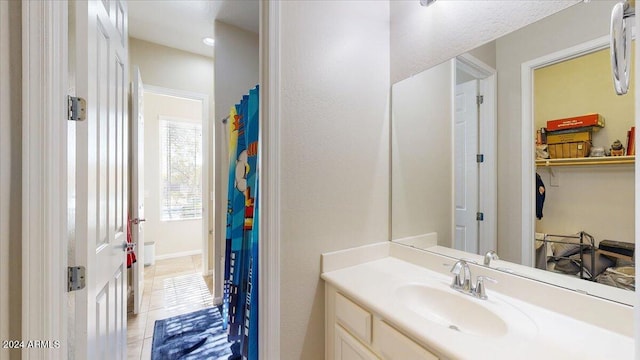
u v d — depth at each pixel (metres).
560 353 0.72
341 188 1.42
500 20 1.15
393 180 1.59
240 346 1.83
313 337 1.33
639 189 0.44
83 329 0.93
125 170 1.56
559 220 0.99
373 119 1.54
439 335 0.80
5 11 0.78
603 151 0.89
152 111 4.12
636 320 0.43
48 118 0.82
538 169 1.05
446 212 1.35
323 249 1.36
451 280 1.24
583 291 0.91
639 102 0.44
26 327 0.79
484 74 1.20
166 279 3.26
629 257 0.83
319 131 1.34
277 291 1.22
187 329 2.19
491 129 1.19
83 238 0.93
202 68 3.38
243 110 1.96
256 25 2.74
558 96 0.99
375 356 1.00
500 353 0.72
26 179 0.79
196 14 2.56
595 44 0.91
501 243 1.16
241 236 1.92
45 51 0.81
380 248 1.55
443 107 1.36
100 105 1.11
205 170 3.39
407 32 1.52
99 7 1.10
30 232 0.80
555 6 1.00
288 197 1.25
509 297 1.07
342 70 1.42
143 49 3.03
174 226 4.25
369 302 1.02
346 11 1.44
